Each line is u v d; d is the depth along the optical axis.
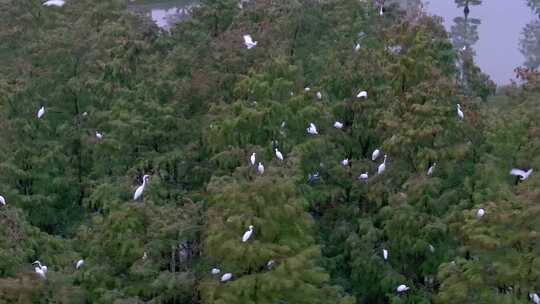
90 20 33.69
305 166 25.64
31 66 30.06
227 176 21.73
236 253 19.23
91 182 26.28
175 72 29.91
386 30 29.89
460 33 58.97
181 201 24.31
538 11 63.16
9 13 33.41
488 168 23.34
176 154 26.89
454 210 22.92
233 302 19.30
